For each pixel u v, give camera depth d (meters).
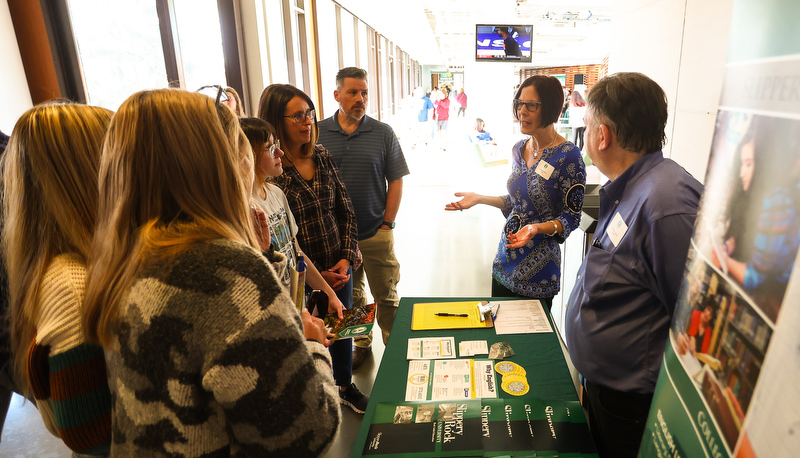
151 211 0.64
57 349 0.71
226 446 0.66
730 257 0.45
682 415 0.53
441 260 4.35
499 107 7.95
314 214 1.91
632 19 2.45
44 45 2.24
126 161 0.63
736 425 0.41
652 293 1.08
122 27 2.69
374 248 2.51
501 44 7.14
